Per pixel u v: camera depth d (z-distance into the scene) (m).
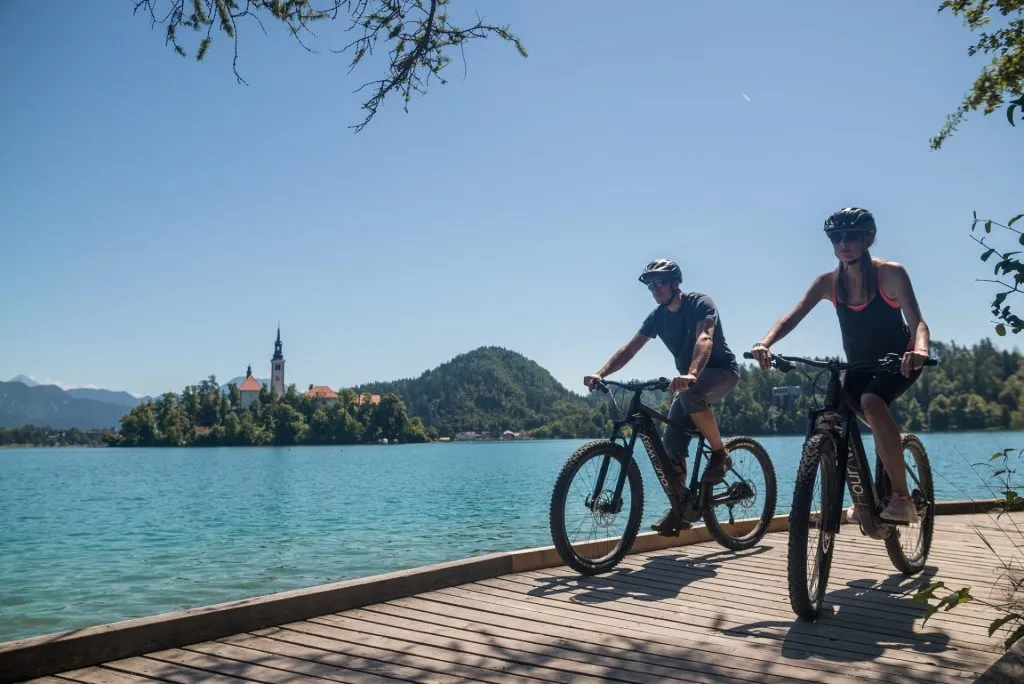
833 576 5.02
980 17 7.43
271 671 3.13
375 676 3.08
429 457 135.88
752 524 6.10
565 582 4.80
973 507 7.92
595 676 3.09
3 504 41.50
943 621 3.92
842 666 3.21
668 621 3.93
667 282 5.47
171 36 4.91
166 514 32.38
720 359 5.53
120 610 11.66
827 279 4.63
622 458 5.21
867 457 4.37
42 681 2.98
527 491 43.25
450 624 3.85
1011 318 2.85
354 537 20.69
